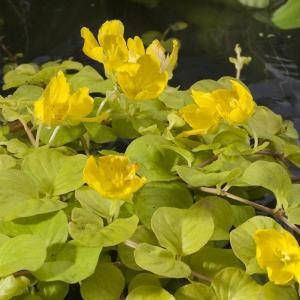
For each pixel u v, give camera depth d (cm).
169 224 29
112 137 35
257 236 26
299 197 30
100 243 27
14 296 28
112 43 33
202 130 32
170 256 28
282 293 27
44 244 27
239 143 33
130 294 27
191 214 29
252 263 27
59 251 28
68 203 31
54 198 30
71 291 30
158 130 34
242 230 28
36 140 33
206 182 30
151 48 33
